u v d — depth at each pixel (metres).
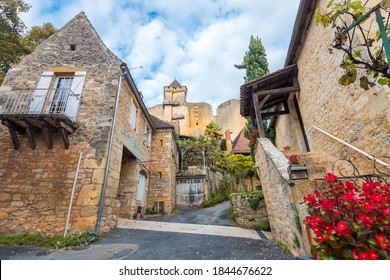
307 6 5.24
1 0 7.03
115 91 6.62
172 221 7.67
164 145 11.63
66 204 5.15
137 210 8.57
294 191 3.18
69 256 3.65
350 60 2.16
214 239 4.86
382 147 3.12
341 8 2.03
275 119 11.52
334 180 1.61
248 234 5.49
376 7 1.77
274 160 4.39
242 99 7.71
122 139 7.01
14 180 5.40
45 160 5.61
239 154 16.80
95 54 7.23
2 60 7.80
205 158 15.91
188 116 37.03
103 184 5.47
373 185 1.49
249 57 12.26
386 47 1.67
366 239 1.26
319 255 1.44
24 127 5.41
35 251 3.98
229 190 15.05
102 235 5.16
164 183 10.80
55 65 6.93
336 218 1.37
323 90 5.09
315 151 5.98
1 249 4.09
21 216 5.03
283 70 6.97
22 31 8.06
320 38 5.03
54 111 6.15
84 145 5.79
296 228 3.12
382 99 3.03
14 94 6.32
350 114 3.96
